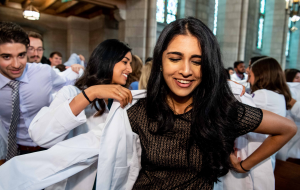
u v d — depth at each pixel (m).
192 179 0.79
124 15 7.24
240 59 9.49
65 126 0.84
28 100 1.39
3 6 7.75
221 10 9.73
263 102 1.61
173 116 0.79
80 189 0.92
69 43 9.15
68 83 1.78
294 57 15.65
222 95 0.76
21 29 1.22
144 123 0.82
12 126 1.31
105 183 0.78
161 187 0.78
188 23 0.68
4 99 1.33
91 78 1.11
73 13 9.11
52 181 0.74
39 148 1.47
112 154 0.79
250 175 0.93
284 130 0.74
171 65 0.69
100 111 1.02
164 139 0.79
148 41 7.10
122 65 1.16
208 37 0.68
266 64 1.72
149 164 0.84
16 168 0.72
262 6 13.17
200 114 0.75
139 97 0.87
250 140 0.97
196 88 0.77
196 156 0.77
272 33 13.05
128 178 0.90
